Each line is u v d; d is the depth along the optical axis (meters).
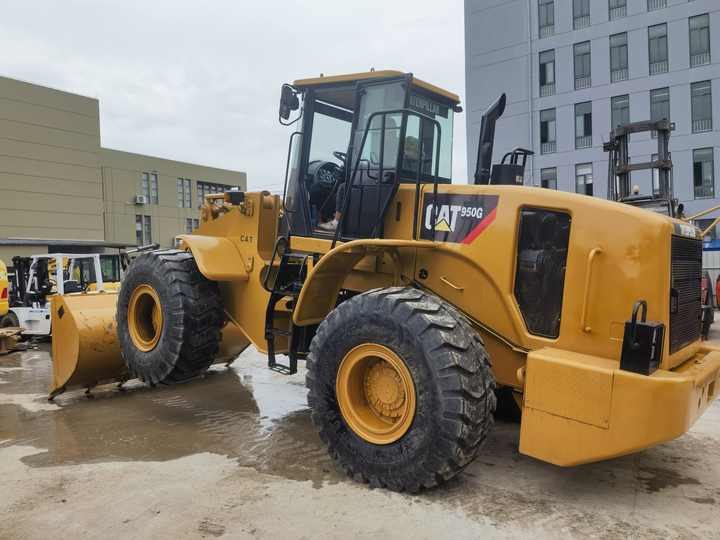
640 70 25.14
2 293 10.95
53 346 6.10
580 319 3.51
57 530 3.13
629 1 25.19
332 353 3.84
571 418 3.19
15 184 27.66
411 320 3.49
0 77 27.08
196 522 3.20
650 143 24.73
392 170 4.38
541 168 27.86
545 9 27.27
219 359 7.11
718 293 13.64
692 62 24.05
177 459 4.18
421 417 3.41
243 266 5.42
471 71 29.44
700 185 24.12
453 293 4.09
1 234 27.11
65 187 29.67
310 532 3.08
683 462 4.11
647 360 3.01
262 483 3.72
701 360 3.67
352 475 3.75
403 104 4.37
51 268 11.21
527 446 3.36
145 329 5.80
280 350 5.21
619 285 3.40
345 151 5.04
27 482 3.77
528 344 3.75
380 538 3.02
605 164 26.17
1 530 3.14
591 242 3.51
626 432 3.03
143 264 5.64
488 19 28.81
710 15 23.58
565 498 3.51
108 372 6.16
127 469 3.99
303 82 4.86
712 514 3.31
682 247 3.65
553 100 27.31
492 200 3.91
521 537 3.03
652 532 3.09
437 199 4.15
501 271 3.83
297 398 5.96
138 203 36.62
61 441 4.64
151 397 6.06
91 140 30.92
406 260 4.31
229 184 43.19
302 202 4.96
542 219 3.74
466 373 3.36
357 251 4.16
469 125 29.66
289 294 4.77
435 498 3.49
